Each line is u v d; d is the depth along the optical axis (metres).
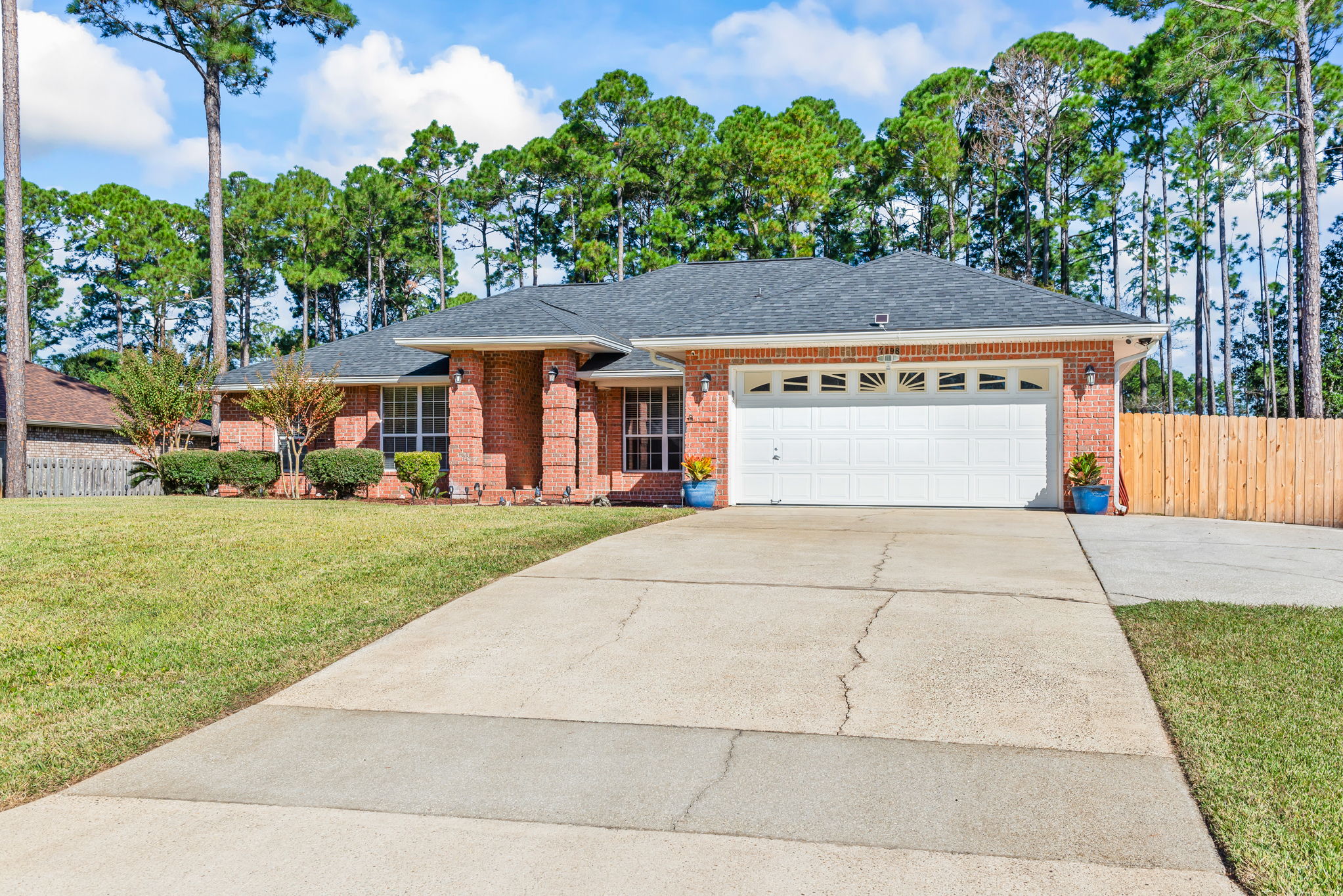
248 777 4.23
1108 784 3.96
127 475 22.98
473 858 3.41
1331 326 41.38
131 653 6.19
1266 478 14.30
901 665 5.63
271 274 56.44
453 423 17.80
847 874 3.23
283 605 7.41
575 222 48.31
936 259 16.55
